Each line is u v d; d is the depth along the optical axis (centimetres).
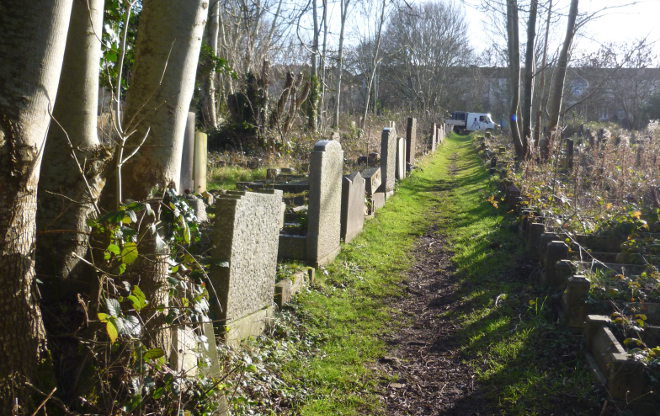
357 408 498
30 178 295
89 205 398
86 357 340
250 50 2442
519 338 609
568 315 604
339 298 775
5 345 299
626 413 449
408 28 5006
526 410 476
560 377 520
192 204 841
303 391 514
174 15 368
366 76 4597
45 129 300
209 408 382
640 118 4609
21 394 303
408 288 843
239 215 559
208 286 550
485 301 741
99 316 294
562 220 890
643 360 457
